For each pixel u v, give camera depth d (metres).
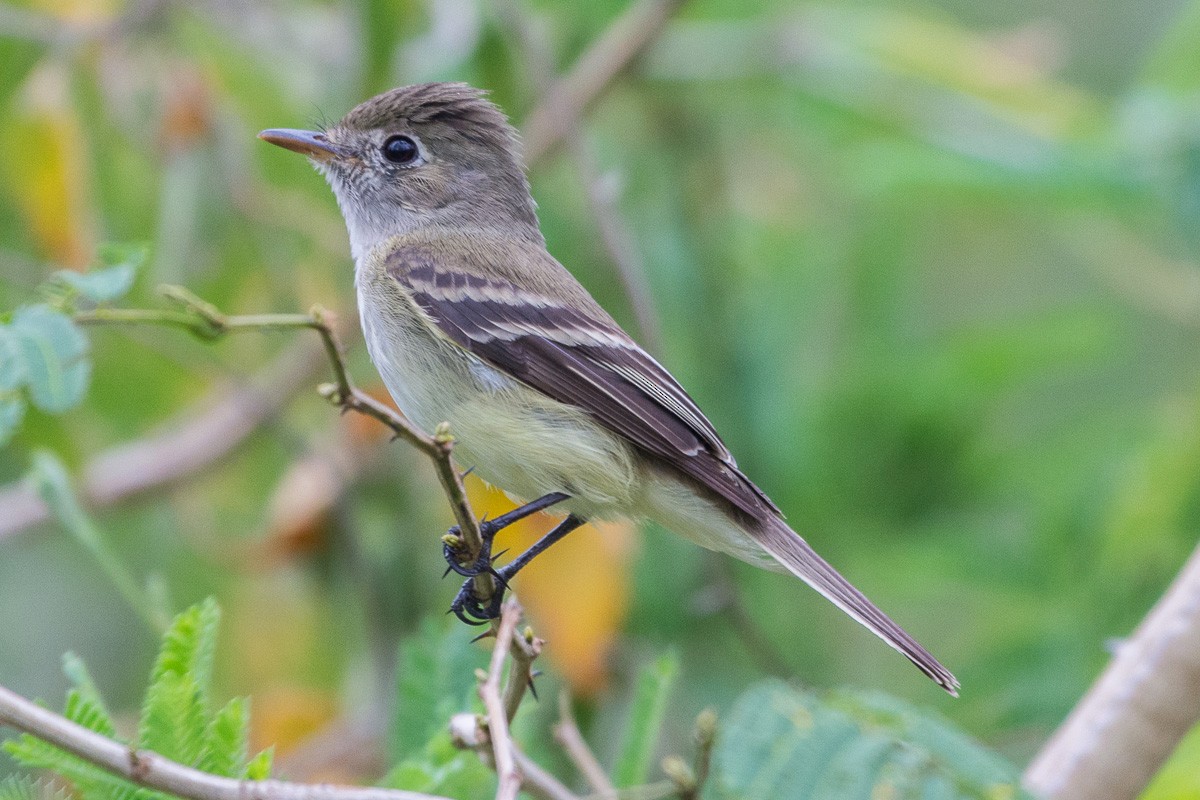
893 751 6.30
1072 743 7.97
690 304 12.83
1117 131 12.54
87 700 6.32
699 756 6.82
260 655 12.67
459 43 12.63
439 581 12.47
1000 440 13.04
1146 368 14.01
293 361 12.72
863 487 12.59
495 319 9.16
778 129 14.06
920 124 13.34
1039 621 11.83
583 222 13.00
